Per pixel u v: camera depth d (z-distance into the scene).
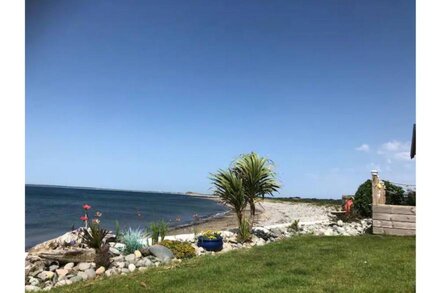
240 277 6.52
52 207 48.75
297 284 6.03
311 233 12.27
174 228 22.53
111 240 9.83
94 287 6.31
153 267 7.73
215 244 9.79
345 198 16.42
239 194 11.23
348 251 8.54
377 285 5.84
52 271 7.54
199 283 6.22
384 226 11.34
